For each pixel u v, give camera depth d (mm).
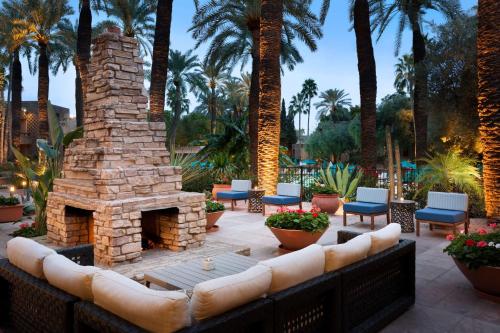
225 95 43750
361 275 3150
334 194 9641
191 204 5691
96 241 5051
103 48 5586
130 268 4707
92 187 5262
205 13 16656
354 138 34562
